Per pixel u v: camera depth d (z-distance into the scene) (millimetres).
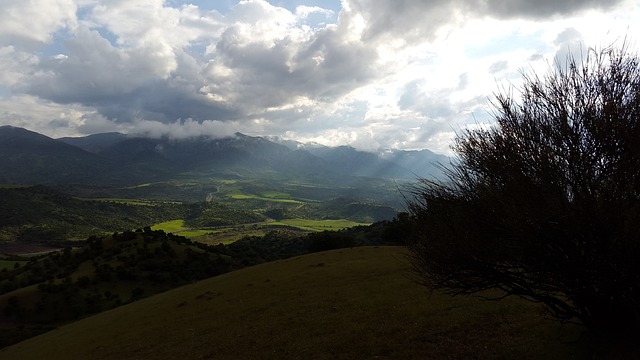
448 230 10383
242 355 18281
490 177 9734
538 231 8398
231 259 113750
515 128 9656
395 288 25547
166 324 27906
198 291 39906
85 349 27109
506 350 13258
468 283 10844
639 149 7785
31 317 79562
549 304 11070
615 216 7461
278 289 31234
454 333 16000
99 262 106000
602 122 8375
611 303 9812
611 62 9273
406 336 16656
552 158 8695
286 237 184250
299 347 17797
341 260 41531
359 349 16266
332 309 23047
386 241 60094
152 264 101625
